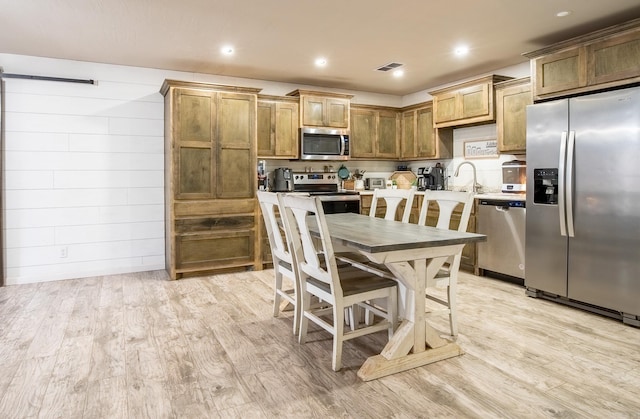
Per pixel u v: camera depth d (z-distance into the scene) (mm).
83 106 4324
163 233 4762
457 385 2088
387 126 5867
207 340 2674
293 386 2090
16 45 3793
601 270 3061
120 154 4508
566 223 3236
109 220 4496
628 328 2857
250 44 3818
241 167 4535
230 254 4523
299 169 5555
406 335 2283
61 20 3217
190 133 4270
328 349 2539
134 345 2590
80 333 2781
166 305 3408
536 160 3480
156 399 1963
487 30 3486
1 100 3998
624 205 2906
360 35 3596
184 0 2883
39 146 4168
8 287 3975
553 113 3340
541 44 3828
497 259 4113
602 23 3332
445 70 4766
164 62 4375
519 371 2232
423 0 2898
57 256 4285
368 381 2133
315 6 2994
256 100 4574
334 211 5109
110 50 3963
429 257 2311
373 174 6121
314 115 5195
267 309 3307
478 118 4629
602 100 3000
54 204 4254
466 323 2955
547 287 3453
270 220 2967
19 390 2039
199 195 4336
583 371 2229
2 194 4047
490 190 4949
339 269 2715
